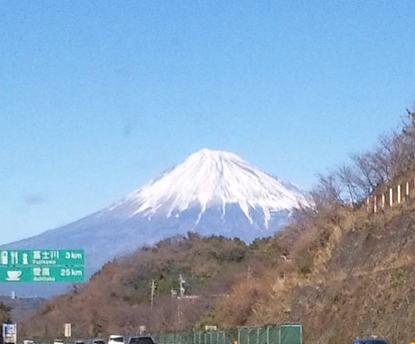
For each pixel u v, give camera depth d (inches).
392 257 2016.5
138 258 6048.2
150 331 4544.8
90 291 6003.9
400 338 1681.8
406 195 2276.1
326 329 2166.6
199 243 6028.5
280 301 2839.6
